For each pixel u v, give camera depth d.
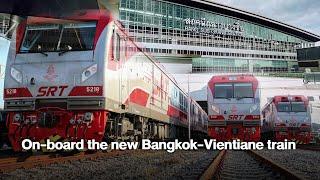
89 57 10.84
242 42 81.75
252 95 20.28
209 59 75.44
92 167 9.12
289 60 90.62
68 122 10.66
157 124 19.11
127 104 12.75
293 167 10.16
